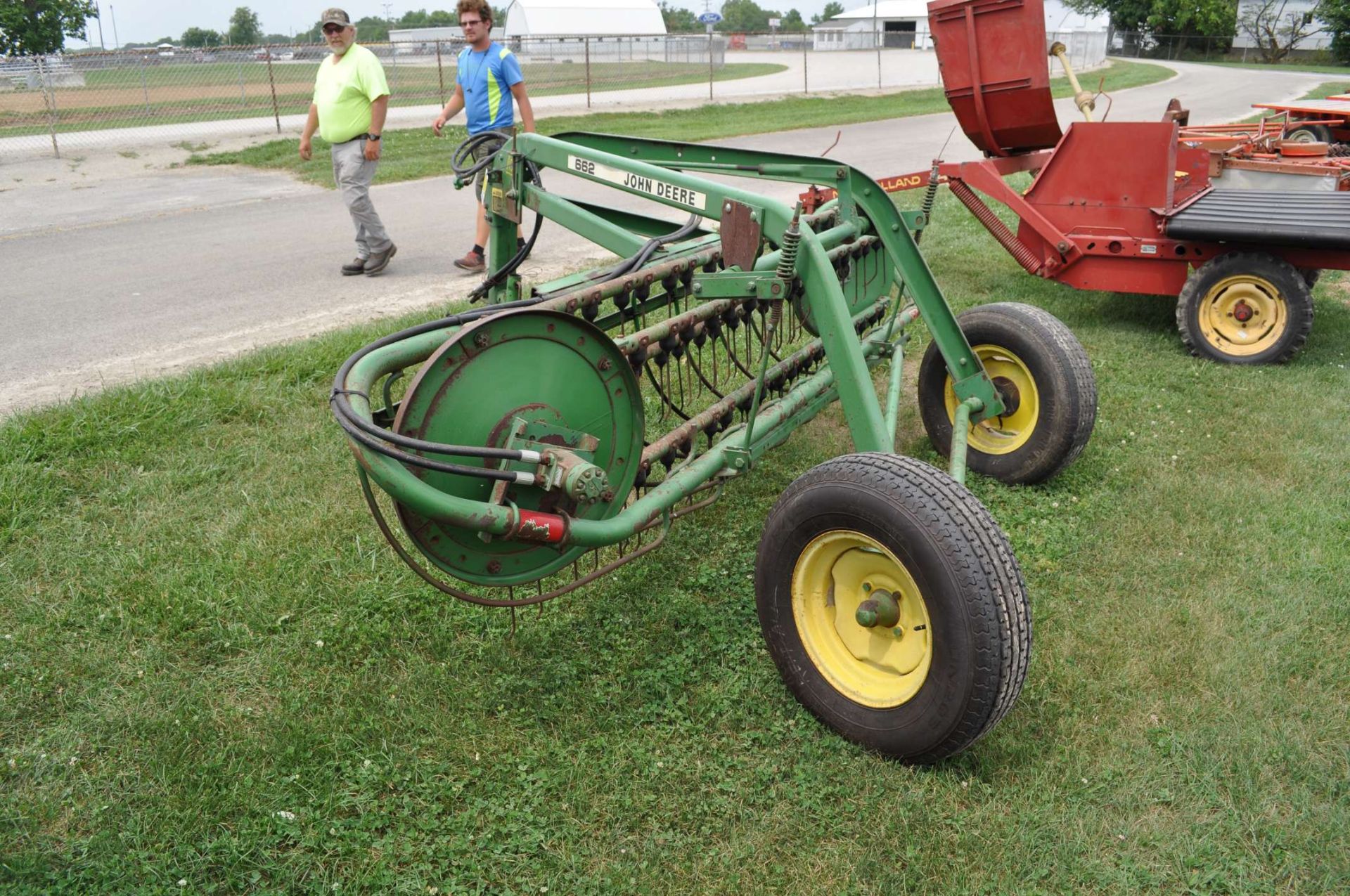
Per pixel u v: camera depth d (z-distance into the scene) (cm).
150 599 371
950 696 278
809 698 317
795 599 317
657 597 385
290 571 393
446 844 269
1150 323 736
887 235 413
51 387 579
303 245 982
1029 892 255
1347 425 545
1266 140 827
